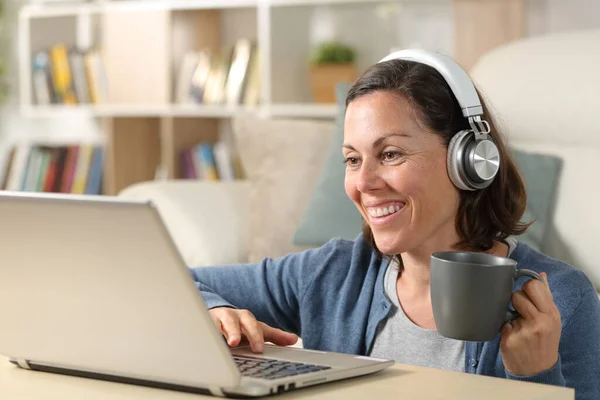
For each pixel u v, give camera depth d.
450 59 1.51
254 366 1.28
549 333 1.26
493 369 1.51
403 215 1.48
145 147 5.71
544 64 3.35
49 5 5.77
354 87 1.50
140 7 5.36
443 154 1.48
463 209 1.54
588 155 3.18
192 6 5.17
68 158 5.71
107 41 5.49
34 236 1.16
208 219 3.61
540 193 3.12
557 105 3.26
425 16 4.81
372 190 1.47
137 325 1.16
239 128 3.67
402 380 1.26
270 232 3.49
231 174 5.25
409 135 1.45
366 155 1.47
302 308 1.79
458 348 1.57
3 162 6.22
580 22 4.34
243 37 5.44
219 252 3.52
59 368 1.33
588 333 1.50
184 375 1.17
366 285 1.71
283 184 3.54
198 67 5.25
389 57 1.57
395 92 1.46
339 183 3.32
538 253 1.63
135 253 1.09
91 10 5.56
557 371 1.29
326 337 1.76
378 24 4.96
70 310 1.21
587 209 3.07
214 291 1.87
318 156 3.55
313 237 3.29
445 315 1.22
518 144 3.36
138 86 5.39
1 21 6.22
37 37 5.86
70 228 1.12
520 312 1.28
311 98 5.14
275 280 1.85
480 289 1.19
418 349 1.61
